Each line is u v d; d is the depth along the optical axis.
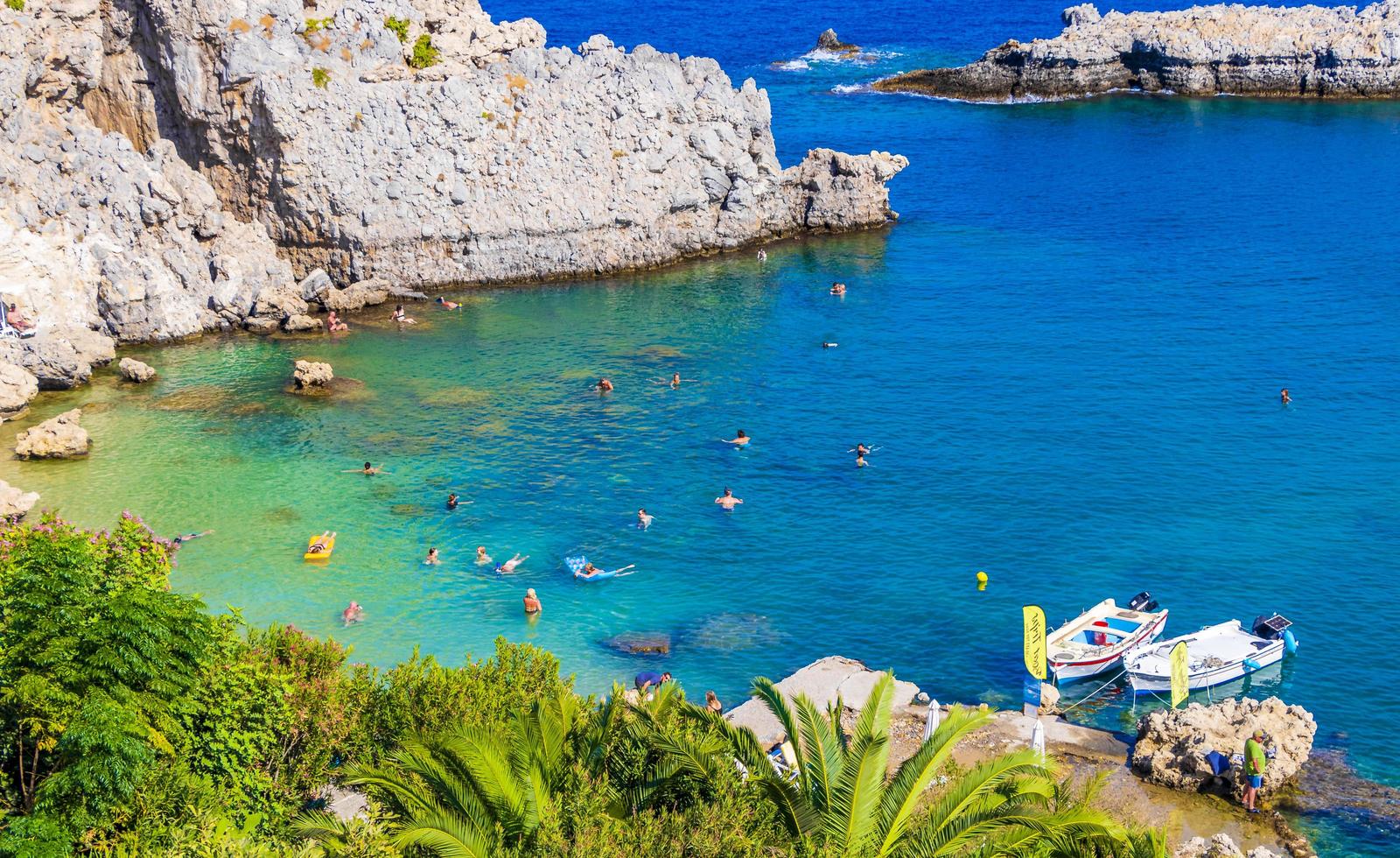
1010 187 128.25
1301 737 43.97
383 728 36.94
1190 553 60.00
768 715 46.78
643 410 77.69
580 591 57.59
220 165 94.56
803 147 144.38
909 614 55.62
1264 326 89.06
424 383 81.50
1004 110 163.50
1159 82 169.75
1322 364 82.06
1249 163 133.50
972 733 46.47
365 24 95.88
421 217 97.62
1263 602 55.91
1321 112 155.38
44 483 66.25
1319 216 114.06
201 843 29.33
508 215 100.38
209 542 60.97
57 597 31.58
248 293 91.56
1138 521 63.16
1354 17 168.75
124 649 31.30
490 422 75.62
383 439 73.00
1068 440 72.50
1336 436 71.88
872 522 63.81
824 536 62.53
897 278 102.69
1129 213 117.81
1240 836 40.56
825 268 105.88
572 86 101.00
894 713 47.53
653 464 70.38
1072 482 67.31
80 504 64.00
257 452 70.88
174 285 88.06
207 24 89.50
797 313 95.19
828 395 79.75
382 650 52.59
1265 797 42.66
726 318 94.31
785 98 173.12
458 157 97.69
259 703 34.75
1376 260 101.75
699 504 65.81
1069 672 50.81
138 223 87.50
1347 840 40.50
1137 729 47.66
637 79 103.00
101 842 30.25
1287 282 97.69
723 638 53.81
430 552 59.69
